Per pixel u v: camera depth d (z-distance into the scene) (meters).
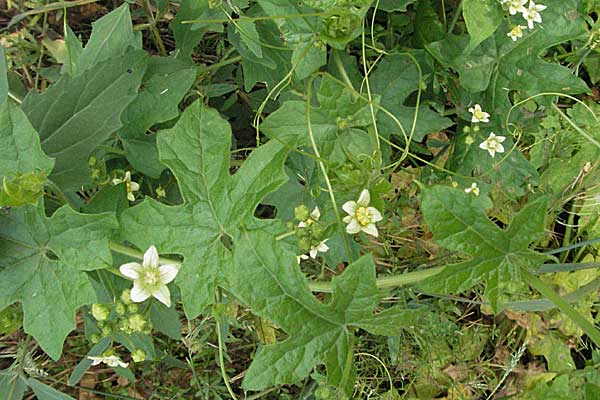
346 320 0.24
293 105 0.29
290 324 0.23
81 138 0.27
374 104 0.28
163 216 0.24
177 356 0.35
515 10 0.29
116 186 0.26
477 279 0.24
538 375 0.36
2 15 0.35
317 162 0.29
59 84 0.26
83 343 0.35
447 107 0.35
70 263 0.23
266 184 0.24
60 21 0.36
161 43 0.34
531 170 0.32
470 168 0.32
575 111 0.33
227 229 0.24
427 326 0.33
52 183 0.25
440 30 0.32
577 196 0.34
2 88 0.26
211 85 0.33
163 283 0.24
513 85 0.31
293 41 0.28
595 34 0.32
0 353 0.34
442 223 0.23
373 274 0.22
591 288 0.30
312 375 0.27
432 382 0.35
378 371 0.35
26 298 0.24
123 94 0.27
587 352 0.37
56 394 0.30
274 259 0.22
